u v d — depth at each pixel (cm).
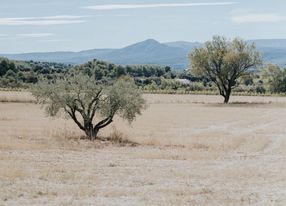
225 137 4494
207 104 10588
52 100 4047
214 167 2747
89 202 1745
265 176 2420
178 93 14150
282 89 16238
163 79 18388
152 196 1881
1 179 2147
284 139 4441
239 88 16275
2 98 9469
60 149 3347
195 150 3575
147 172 2498
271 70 16325
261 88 16475
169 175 2414
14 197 1788
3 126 4928
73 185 2073
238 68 10662
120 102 4031
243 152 3534
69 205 1688
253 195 1939
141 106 4128
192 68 10919
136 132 4762
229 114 7831
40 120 5875
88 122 4075
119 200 1795
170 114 7662
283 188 2097
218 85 11025
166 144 3906
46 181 2153
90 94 4022
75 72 4194
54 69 17900
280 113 8188
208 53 10675
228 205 1748
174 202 1770
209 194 1947
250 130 5362
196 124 5984
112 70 17538
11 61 17200
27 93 11075
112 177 2316
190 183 2208
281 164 2878
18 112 7144
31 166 2558
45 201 1741
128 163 2814
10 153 3033
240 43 10619
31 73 16450
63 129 4688
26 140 3703
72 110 4094
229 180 2302
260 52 10612
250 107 9775
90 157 3028
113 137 4116
